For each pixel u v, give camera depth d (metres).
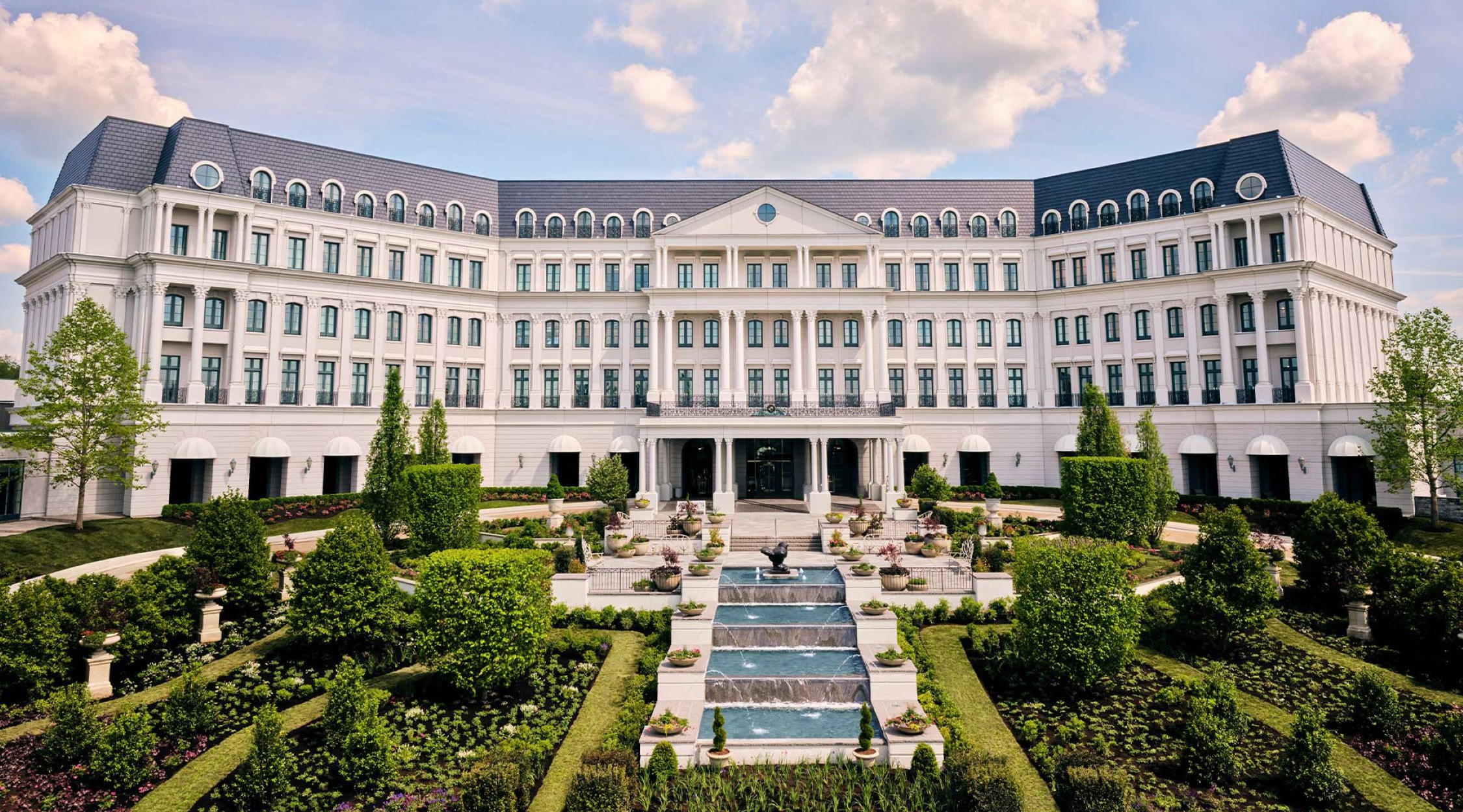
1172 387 57.91
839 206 65.69
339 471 56.38
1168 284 57.72
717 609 30.66
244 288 52.53
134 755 19.41
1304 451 50.88
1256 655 27.70
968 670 26.70
